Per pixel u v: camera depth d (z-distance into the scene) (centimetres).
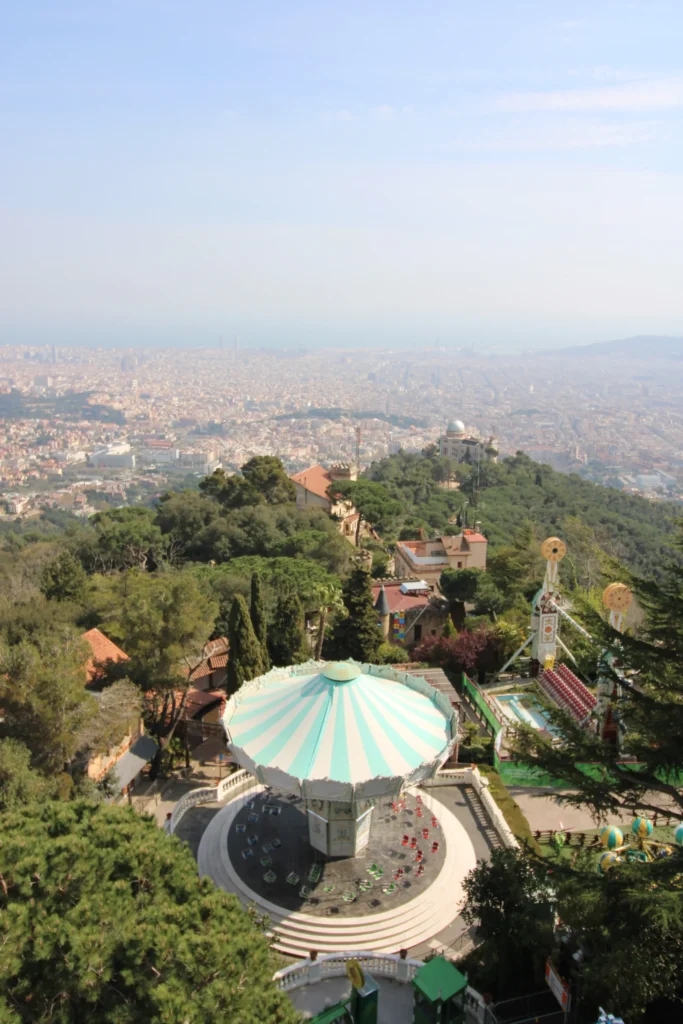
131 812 2359
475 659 5484
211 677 5762
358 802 3281
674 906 1848
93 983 1689
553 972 2292
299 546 8550
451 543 8200
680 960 2033
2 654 3422
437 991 2280
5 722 3416
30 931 1736
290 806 3919
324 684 3619
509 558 7106
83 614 5909
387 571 9125
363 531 11625
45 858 1925
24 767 3100
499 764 4344
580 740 2388
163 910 1880
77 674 3631
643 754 2273
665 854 2644
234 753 3416
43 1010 1703
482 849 3681
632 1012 2005
